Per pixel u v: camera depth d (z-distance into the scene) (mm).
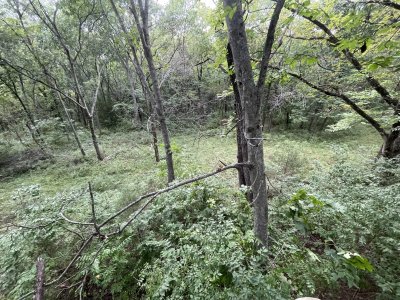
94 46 12047
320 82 5289
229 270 2018
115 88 20328
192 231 3062
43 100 15562
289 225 3160
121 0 6992
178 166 5965
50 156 11461
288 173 6461
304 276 2283
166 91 14742
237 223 3125
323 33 4000
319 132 13461
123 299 2867
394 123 5160
